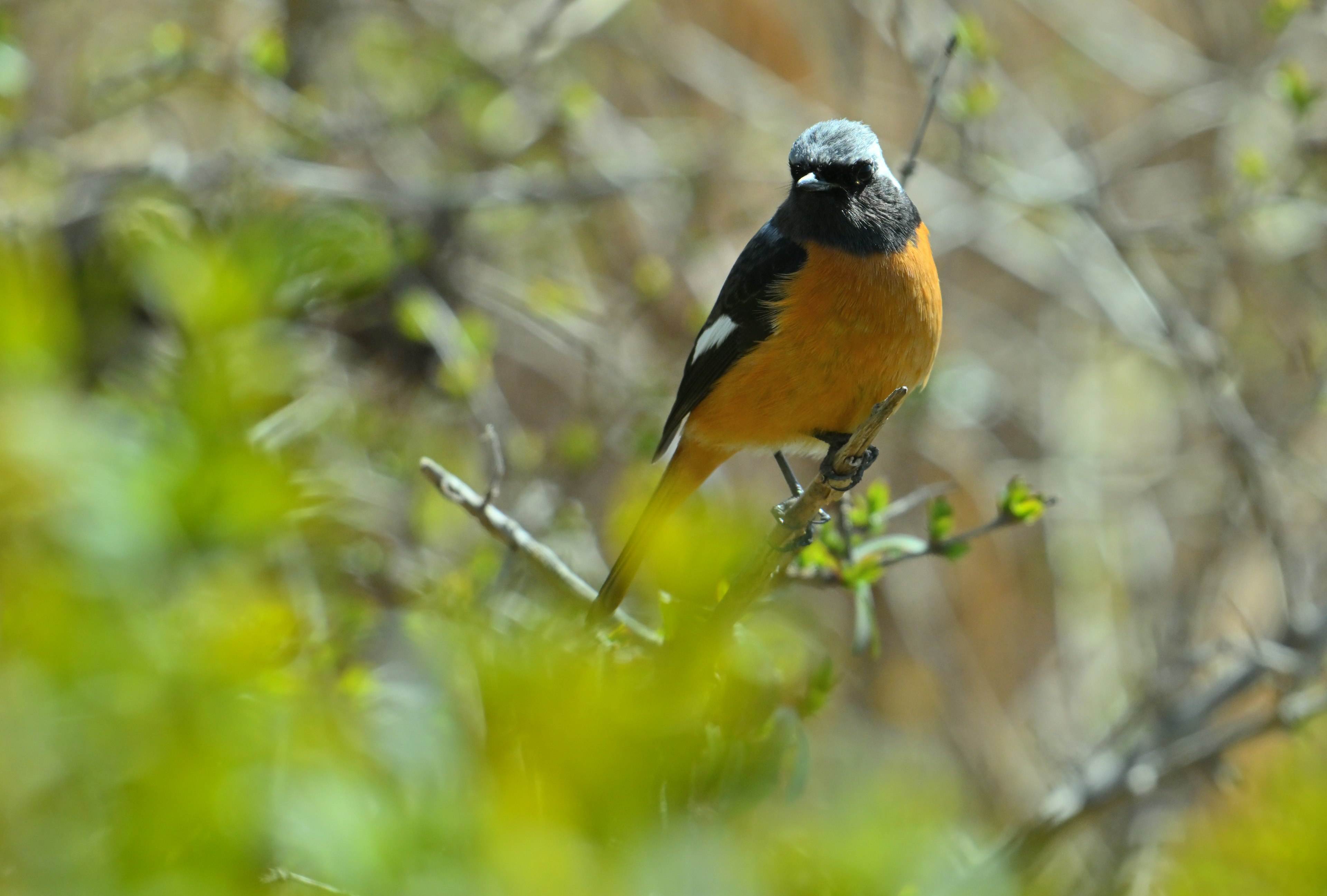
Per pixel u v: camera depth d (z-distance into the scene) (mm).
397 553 11180
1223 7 17125
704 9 17719
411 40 14586
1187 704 12055
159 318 8766
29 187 12898
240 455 3227
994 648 17234
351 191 12586
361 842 3150
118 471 3002
